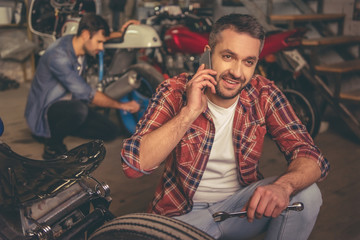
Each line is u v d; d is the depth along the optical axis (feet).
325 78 14.15
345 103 13.17
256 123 4.92
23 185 4.14
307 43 12.32
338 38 13.01
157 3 17.19
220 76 4.40
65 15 12.51
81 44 9.91
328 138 12.33
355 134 12.06
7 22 18.63
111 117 13.98
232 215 4.10
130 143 4.32
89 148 4.68
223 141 4.85
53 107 9.99
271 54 11.46
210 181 4.98
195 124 4.75
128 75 10.62
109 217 4.67
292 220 4.59
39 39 18.85
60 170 4.28
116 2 15.49
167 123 4.28
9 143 11.66
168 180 4.97
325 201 8.61
